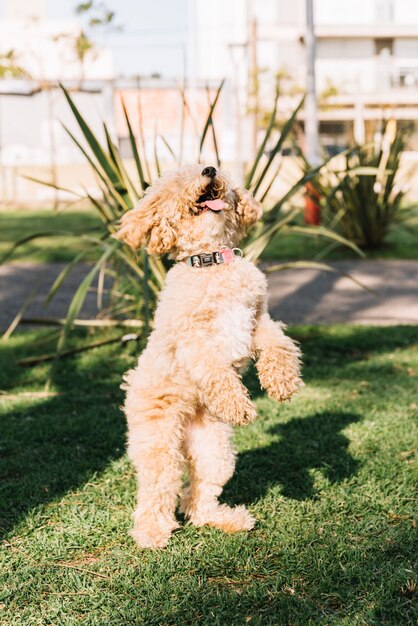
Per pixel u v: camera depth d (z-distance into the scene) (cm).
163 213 150
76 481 176
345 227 522
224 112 1159
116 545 151
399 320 329
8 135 1305
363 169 285
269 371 144
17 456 189
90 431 203
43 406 223
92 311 356
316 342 288
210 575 140
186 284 146
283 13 1476
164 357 147
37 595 135
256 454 188
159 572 141
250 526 155
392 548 146
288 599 131
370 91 1348
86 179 1086
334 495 167
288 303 368
